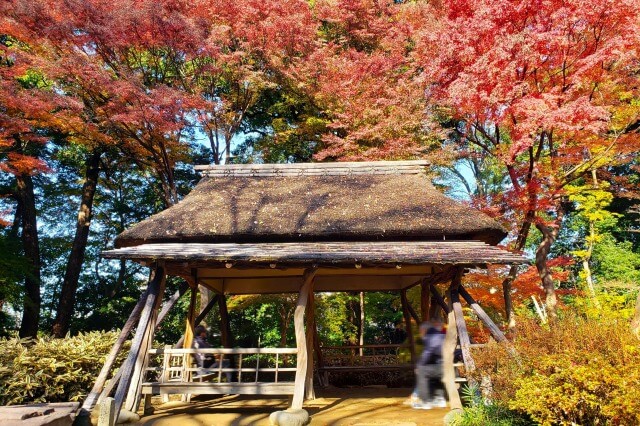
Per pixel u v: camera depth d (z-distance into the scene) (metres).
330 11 18.44
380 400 9.48
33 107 11.84
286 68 17.19
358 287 12.24
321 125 17.97
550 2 9.47
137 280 22.69
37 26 11.98
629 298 14.19
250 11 15.43
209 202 10.37
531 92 10.37
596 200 14.70
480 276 12.01
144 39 13.51
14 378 7.61
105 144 15.72
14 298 14.55
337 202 10.17
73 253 17.30
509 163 10.55
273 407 8.85
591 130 9.71
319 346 12.09
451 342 8.24
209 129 15.85
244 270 10.46
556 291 12.75
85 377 8.65
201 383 7.89
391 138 14.95
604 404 4.92
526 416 6.03
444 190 18.08
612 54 9.31
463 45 10.14
